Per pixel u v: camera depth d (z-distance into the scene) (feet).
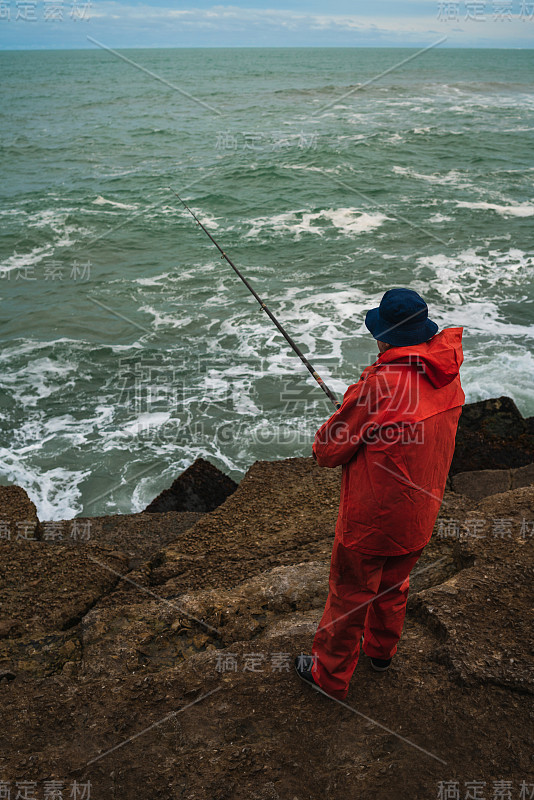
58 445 23.52
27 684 7.59
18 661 8.41
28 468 22.36
